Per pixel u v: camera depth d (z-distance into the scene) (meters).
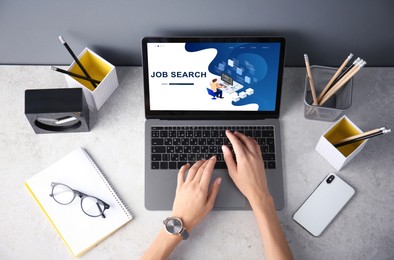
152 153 1.27
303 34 1.28
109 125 1.33
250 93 1.28
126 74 1.39
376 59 1.39
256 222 1.23
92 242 1.20
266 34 1.27
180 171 1.23
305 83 1.30
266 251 1.14
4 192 1.25
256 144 1.26
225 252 1.21
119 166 1.29
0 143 1.30
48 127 1.30
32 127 1.28
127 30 1.26
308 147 1.31
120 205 1.24
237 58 1.24
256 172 1.21
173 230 1.16
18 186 1.26
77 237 1.20
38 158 1.29
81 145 1.31
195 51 1.23
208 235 1.22
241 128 1.30
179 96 1.28
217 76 1.26
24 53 1.35
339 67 1.30
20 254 1.20
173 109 1.29
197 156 1.27
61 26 1.24
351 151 1.27
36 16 1.20
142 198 1.25
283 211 1.25
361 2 1.15
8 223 1.23
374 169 1.29
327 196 1.25
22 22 1.22
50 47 1.33
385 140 1.32
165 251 1.15
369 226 1.23
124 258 1.20
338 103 1.32
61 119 1.26
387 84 1.39
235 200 1.24
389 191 1.27
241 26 1.24
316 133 1.33
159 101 1.28
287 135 1.32
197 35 1.28
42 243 1.21
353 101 1.37
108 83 1.30
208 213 1.24
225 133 1.29
